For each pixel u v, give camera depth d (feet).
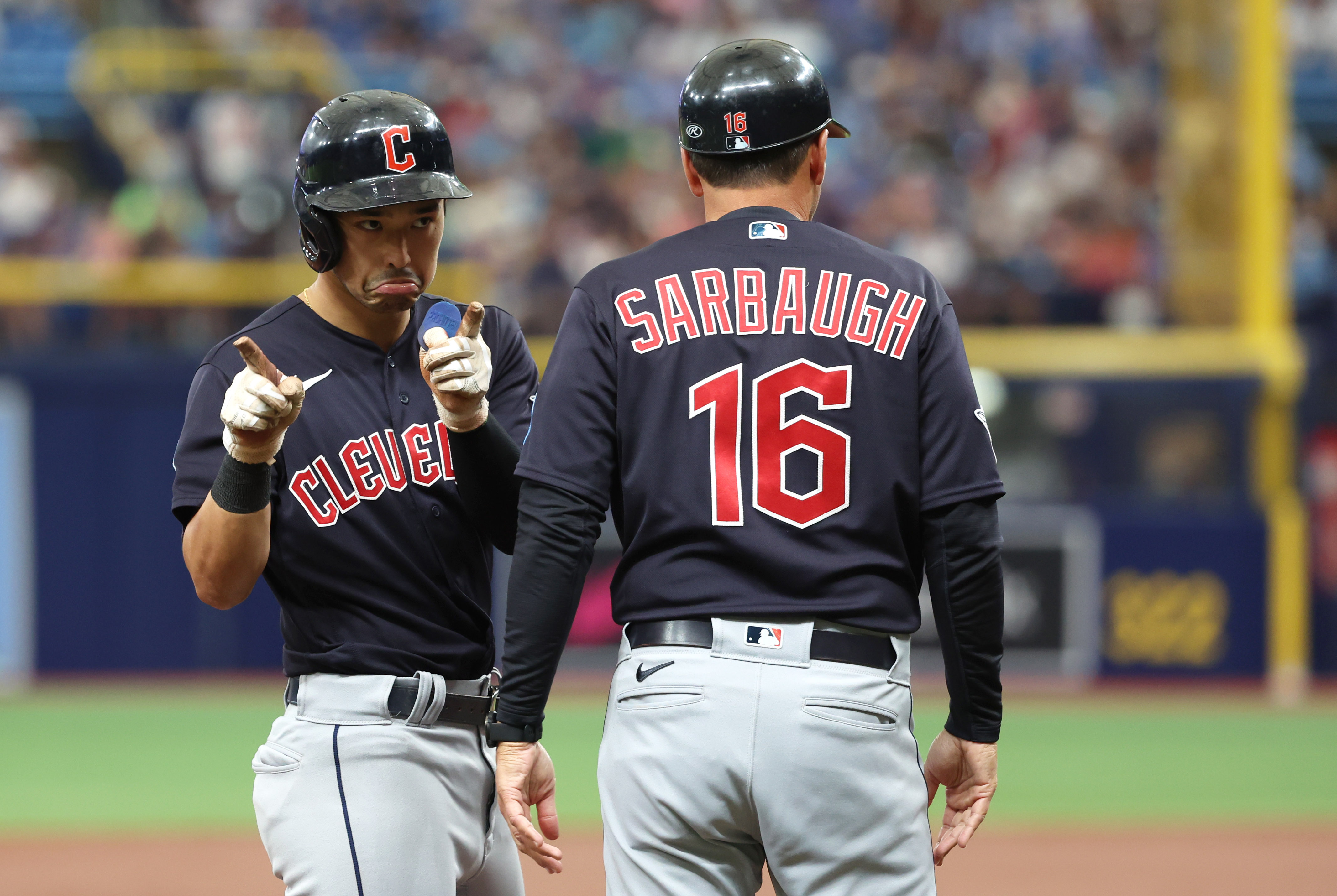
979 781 32.27
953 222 166.71
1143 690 137.39
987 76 181.78
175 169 156.46
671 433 30.86
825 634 30.40
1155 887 71.05
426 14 186.39
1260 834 82.17
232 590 32.91
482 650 35.22
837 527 30.60
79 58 164.35
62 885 69.36
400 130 32.68
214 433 33.88
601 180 172.04
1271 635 141.69
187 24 176.96
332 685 33.99
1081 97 178.09
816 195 33.78
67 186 160.56
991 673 31.76
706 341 30.99
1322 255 172.86
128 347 140.67
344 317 34.96
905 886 30.81
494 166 172.24
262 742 106.01
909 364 31.27
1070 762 102.99
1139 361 144.46
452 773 34.40
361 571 34.14
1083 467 145.79
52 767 97.55
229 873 71.67
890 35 186.91
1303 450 144.97
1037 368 144.66
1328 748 108.99
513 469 32.91
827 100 32.89
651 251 32.30
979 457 31.24
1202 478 145.07
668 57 186.09
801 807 29.96
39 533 133.08
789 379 30.73
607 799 31.37
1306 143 186.91
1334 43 187.73
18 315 139.64
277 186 152.87
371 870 33.04
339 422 34.30
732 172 32.48
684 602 30.53
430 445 34.81
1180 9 172.35
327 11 184.03
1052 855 77.20
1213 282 155.22
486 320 36.29
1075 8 185.37
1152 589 140.87
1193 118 166.71
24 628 132.77
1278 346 145.28
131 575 133.90
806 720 29.89
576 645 136.36
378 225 32.71
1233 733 114.73
